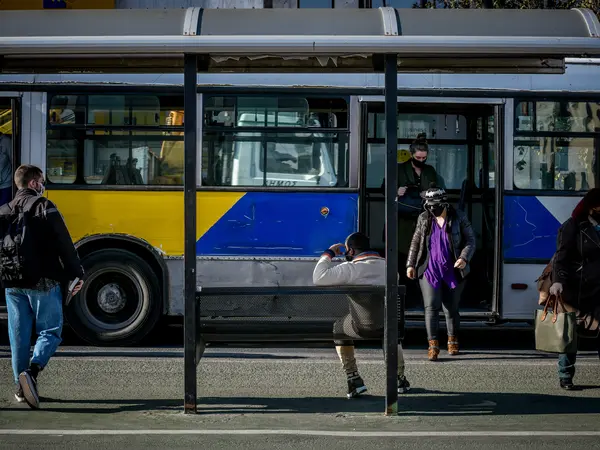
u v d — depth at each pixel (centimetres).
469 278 1202
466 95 1114
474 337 1216
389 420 723
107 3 1816
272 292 759
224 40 735
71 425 696
